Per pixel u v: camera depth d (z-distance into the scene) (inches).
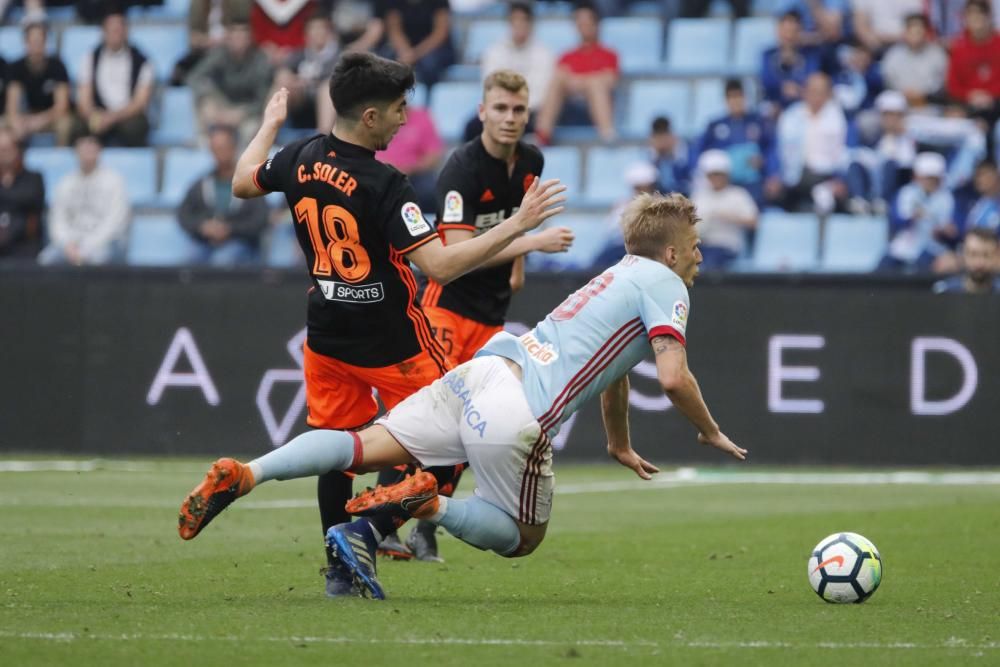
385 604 768.3
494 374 771.4
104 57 2667.3
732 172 2356.1
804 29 2593.5
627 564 1010.7
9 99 2682.1
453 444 776.9
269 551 1059.9
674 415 1945.1
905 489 1678.2
